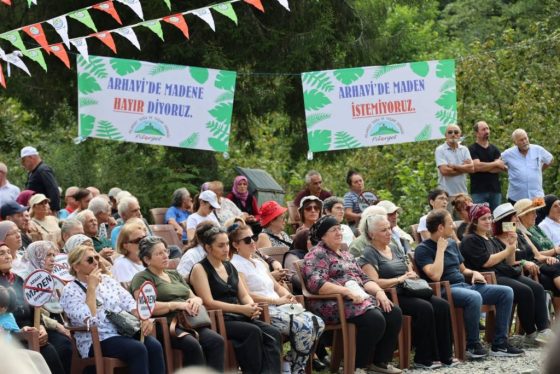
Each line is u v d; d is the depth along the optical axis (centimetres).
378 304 930
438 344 986
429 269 1012
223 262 882
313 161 1978
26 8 1756
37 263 803
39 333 745
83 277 780
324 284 915
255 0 895
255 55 1784
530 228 1195
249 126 1981
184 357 805
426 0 2122
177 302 819
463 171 1373
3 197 1281
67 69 1803
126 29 884
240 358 844
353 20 1873
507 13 3072
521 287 1077
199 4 1741
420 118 1356
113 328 775
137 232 878
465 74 2017
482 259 1077
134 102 1277
